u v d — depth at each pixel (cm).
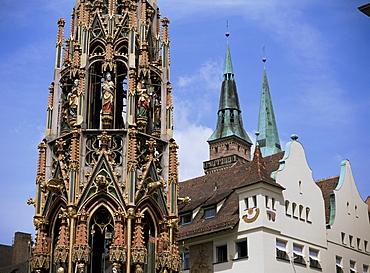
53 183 3412
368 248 6084
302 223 5328
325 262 5459
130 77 3619
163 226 3459
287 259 5044
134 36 3712
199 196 5762
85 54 3672
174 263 3412
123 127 3850
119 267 3250
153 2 4000
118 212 3331
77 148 3453
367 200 6850
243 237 4975
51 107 3703
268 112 13725
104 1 3909
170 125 3694
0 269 6172
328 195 5972
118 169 3444
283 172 5306
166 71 3816
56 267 3303
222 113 14575
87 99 3606
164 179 3566
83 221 3309
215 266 5084
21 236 6512
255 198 5025
